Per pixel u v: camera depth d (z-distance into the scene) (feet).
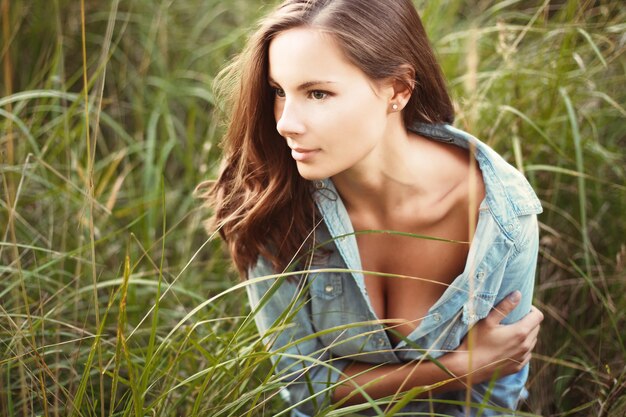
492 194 4.56
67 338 5.83
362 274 4.69
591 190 7.09
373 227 4.74
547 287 6.69
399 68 4.07
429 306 4.92
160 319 6.52
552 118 6.98
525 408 6.12
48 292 6.21
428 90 4.43
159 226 7.79
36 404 5.41
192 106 8.42
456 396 5.29
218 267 7.32
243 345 5.60
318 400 5.09
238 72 4.56
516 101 7.03
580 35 7.52
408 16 4.20
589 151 7.11
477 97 6.95
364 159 4.34
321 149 3.99
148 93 9.00
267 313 5.09
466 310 4.69
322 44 3.87
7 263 6.45
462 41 7.96
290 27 3.92
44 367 4.58
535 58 7.27
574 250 6.95
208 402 4.67
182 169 8.74
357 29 3.92
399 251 4.80
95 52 9.21
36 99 8.38
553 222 7.05
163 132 8.58
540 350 6.43
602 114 7.36
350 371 5.05
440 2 7.80
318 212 4.76
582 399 6.17
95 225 7.06
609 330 6.41
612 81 7.38
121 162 8.52
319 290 4.89
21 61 8.76
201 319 5.33
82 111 7.30
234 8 9.40
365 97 3.98
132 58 9.30
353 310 4.91
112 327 5.94
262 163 4.48
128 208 7.26
